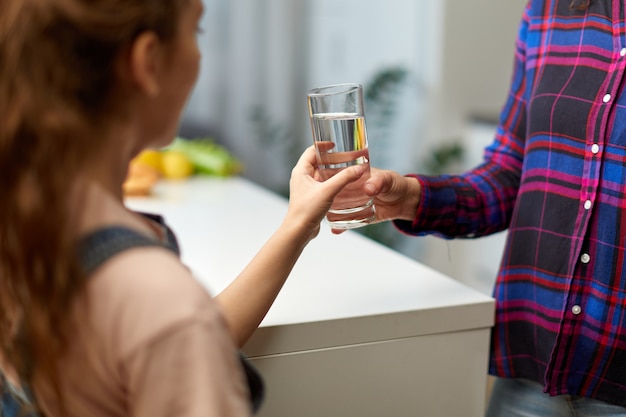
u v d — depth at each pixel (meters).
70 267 0.62
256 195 2.04
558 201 1.12
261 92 3.52
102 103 0.65
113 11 0.63
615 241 1.07
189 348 0.60
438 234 1.27
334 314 1.08
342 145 1.03
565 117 1.12
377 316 1.09
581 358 1.12
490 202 1.27
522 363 1.20
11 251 0.64
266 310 0.96
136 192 1.99
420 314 1.11
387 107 3.56
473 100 3.60
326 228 1.61
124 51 0.65
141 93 0.67
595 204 1.09
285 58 3.52
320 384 1.08
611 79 1.08
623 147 1.06
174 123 0.73
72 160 0.63
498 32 3.57
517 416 1.22
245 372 0.84
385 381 1.12
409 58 3.63
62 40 0.63
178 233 1.59
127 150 0.69
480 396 1.19
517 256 1.19
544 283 1.14
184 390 0.60
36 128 0.62
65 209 0.64
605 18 1.10
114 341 0.62
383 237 3.36
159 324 0.60
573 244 1.10
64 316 0.63
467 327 1.15
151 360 0.60
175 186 2.18
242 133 3.53
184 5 0.69
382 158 3.67
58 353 0.64
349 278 1.25
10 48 0.63
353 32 3.60
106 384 0.64
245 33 3.45
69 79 0.63
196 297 0.62
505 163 1.29
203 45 3.41
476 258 3.31
